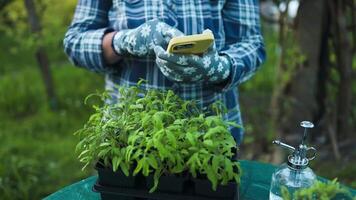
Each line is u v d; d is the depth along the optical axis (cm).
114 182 89
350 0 196
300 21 197
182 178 85
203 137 81
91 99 314
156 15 101
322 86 216
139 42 93
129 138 82
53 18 282
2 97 328
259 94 281
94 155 87
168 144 80
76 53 109
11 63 402
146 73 106
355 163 205
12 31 298
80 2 112
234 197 85
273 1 202
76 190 109
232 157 87
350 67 211
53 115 310
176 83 105
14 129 291
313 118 219
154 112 86
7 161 238
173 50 84
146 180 87
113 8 108
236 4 108
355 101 230
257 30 112
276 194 86
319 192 78
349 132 224
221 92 102
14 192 217
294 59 202
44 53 308
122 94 95
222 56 98
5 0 260
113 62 108
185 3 103
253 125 239
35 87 351
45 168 243
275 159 212
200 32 103
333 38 205
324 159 211
